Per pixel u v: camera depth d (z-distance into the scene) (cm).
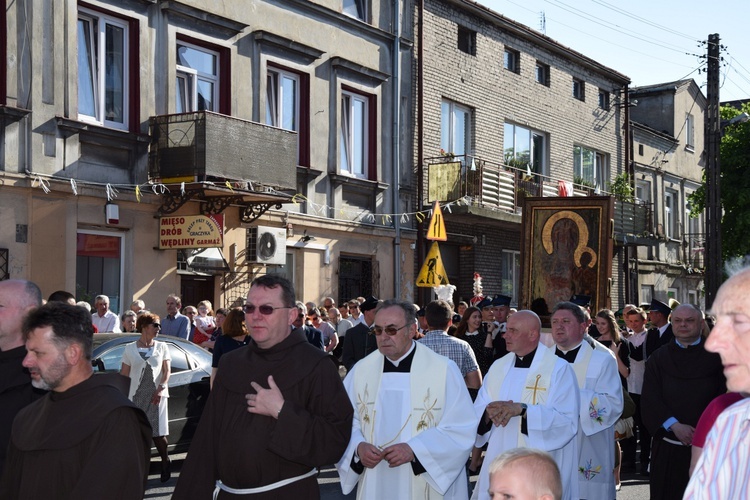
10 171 1338
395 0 2067
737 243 2712
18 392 462
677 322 680
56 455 382
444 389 565
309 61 1848
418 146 2125
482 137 2347
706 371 674
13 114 1334
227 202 1591
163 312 1555
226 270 1658
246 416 455
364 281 2000
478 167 2167
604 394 709
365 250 1975
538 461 300
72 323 393
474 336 1078
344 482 555
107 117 1497
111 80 1505
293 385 457
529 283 1572
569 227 1554
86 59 1470
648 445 1085
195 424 1084
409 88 2112
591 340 773
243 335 910
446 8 2223
